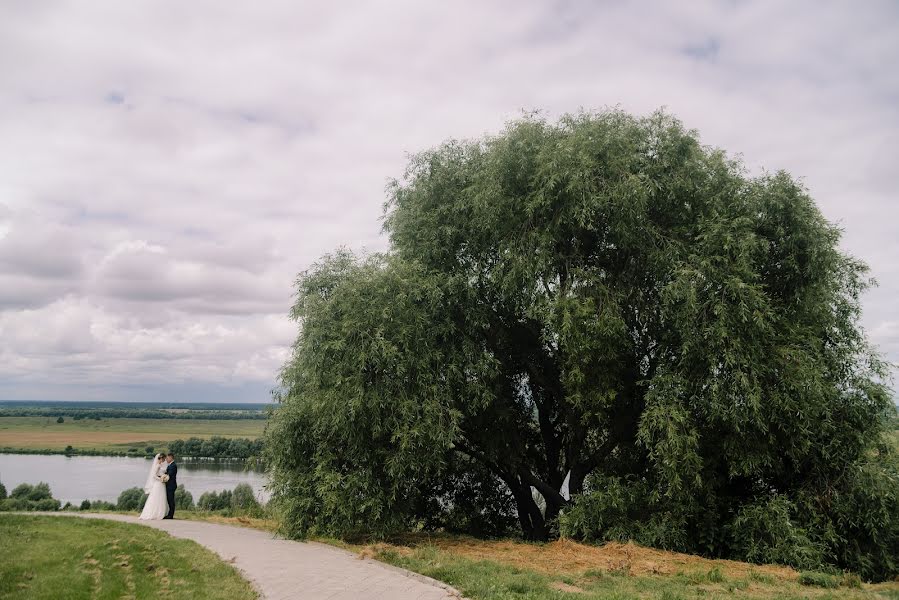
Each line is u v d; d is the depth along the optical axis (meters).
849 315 15.62
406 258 16.38
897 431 14.67
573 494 16.17
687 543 13.66
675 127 14.88
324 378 13.67
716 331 12.77
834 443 13.64
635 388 15.48
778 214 14.21
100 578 8.63
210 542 12.53
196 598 7.80
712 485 14.00
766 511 12.99
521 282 14.68
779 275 14.66
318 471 13.43
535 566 10.95
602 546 13.35
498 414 16.06
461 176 16.50
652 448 13.61
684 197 14.53
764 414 13.07
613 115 15.30
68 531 12.70
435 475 16.44
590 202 13.67
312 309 14.29
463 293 15.52
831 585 10.16
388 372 13.63
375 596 8.19
